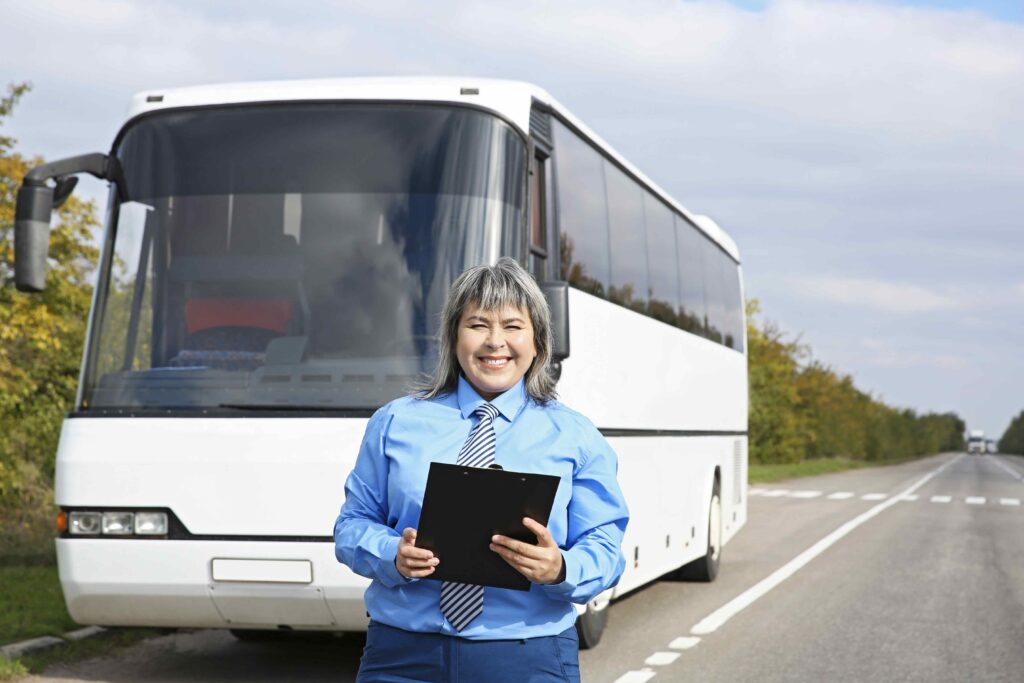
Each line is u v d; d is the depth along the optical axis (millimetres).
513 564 3408
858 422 86562
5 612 10156
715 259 15703
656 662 9688
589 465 3719
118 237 8531
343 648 10000
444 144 8430
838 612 12531
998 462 113750
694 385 13914
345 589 7727
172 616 8000
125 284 8422
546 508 3408
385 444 3742
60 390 17656
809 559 17922
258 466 7855
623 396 10789
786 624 11727
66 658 9102
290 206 8367
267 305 8203
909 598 13656
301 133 8492
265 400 8016
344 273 8219
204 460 7902
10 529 16578
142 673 8766
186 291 8312
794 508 30969
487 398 3773
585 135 10219
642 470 11352
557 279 9180
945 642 10781
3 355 16266
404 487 3650
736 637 10945
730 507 16203
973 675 9344
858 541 21078
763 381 59531
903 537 22016
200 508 7883
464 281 3760
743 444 17500
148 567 7867
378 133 8469
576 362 9461
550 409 3744
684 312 13531
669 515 12438
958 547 20125
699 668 9445
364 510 3756
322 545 7742
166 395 8109
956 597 13766
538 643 3613
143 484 7945
